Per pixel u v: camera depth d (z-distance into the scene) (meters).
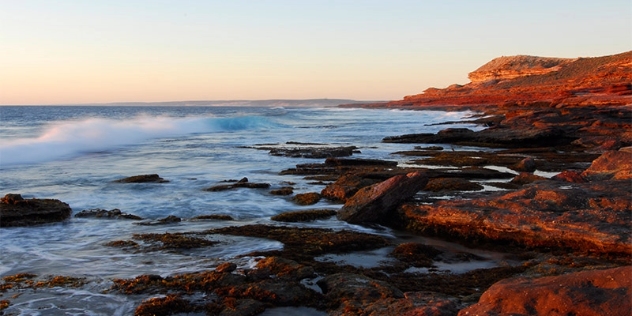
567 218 10.84
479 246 11.30
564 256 9.96
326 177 20.09
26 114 87.19
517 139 33.78
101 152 30.23
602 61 115.31
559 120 40.16
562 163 24.22
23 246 10.80
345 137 44.56
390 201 13.43
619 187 12.69
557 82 109.56
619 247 9.80
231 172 22.05
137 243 10.90
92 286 8.34
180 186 18.28
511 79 142.88
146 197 16.36
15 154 26.36
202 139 41.62
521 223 11.14
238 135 47.19
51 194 16.69
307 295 7.68
